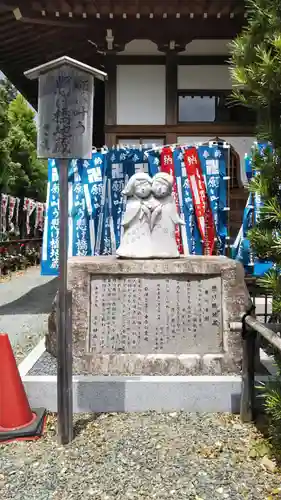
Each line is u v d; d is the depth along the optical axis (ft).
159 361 13.82
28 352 18.02
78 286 14.33
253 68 8.79
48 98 10.61
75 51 31.60
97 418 12.32
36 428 11.30
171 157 23.39
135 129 29.81
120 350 14.24
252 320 11.10
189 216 23.17
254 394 12.02
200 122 29.76
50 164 23.85
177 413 12.62
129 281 14.46
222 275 14.35
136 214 15.72
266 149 9.52
